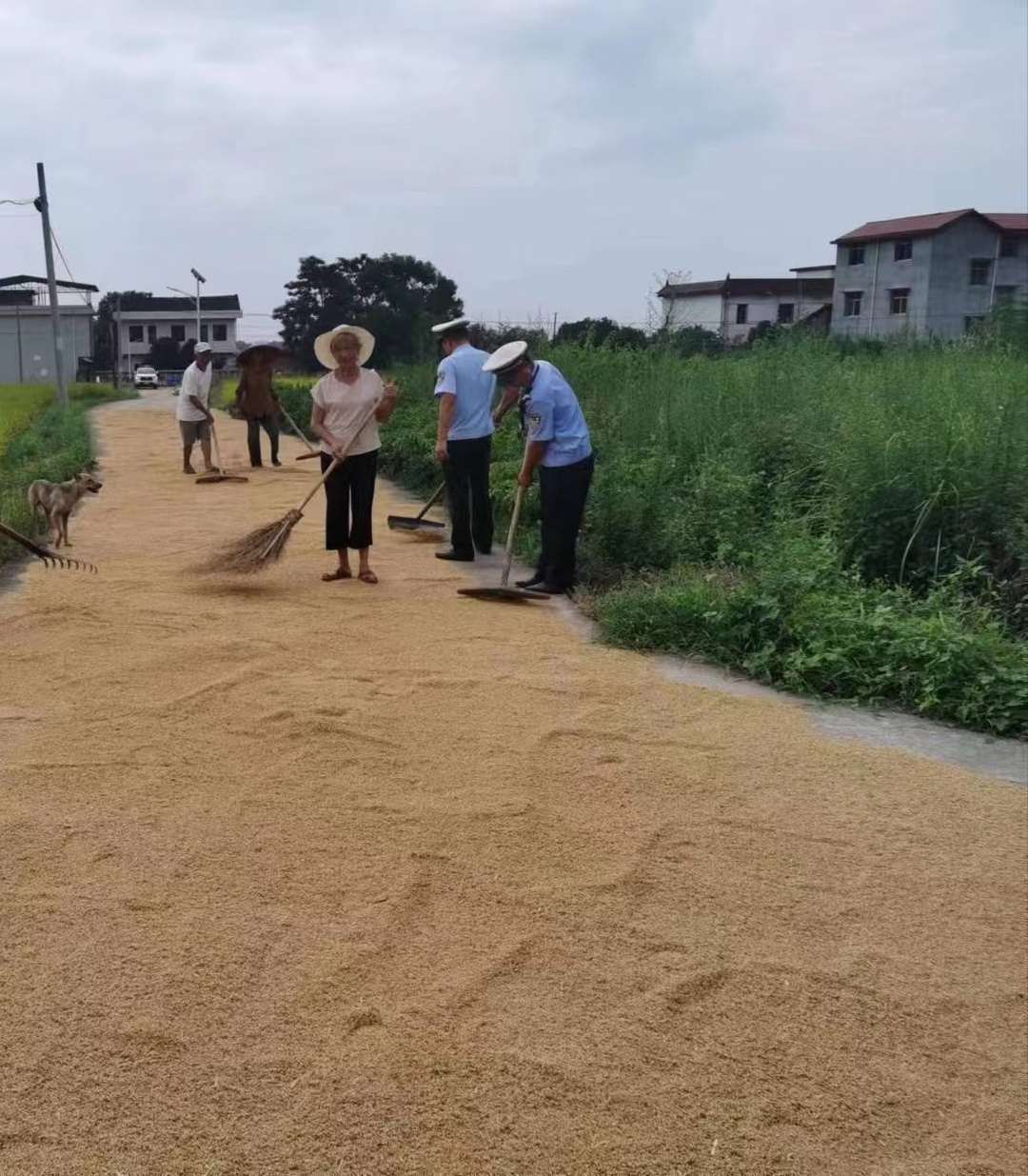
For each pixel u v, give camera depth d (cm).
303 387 2736
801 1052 293
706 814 426
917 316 4459
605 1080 277
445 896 355
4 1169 238
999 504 757
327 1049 280
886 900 371
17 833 384
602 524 850
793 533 799
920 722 557
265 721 499
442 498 1259
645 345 1566
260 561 777
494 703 537
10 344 6234
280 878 361
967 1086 286
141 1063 272
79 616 676
